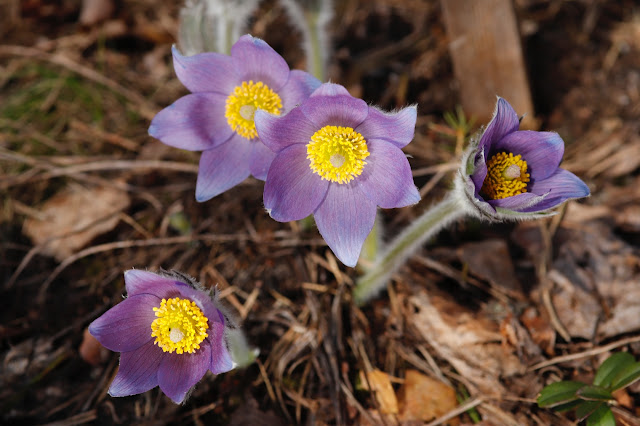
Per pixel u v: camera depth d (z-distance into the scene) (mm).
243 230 549
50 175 558
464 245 540
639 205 552
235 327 454
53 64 605
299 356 513
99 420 499
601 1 630
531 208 446
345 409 497
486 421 492
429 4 633
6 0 629
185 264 542
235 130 473
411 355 511
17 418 500
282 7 630
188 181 568
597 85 603
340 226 457
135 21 622
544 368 501
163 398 502
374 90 608
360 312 522
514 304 520
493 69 570
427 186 559
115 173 570
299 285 534
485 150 445
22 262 540
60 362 513
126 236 553
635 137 574
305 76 464
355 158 453
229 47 530
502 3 558
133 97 596
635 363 476
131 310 453
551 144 450
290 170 456
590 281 525
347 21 632
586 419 484
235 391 505
